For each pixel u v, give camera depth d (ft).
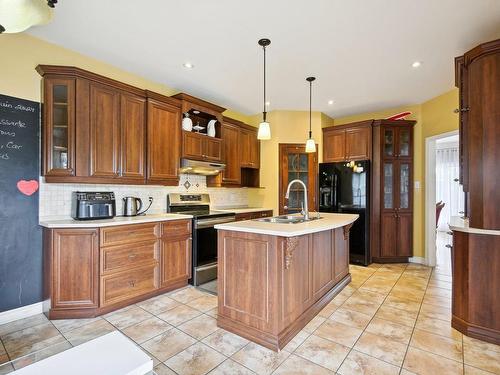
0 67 8.07
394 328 7.81
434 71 10.92
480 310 7.29
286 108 15.93
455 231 7.95
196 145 12.64
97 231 8.45
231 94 13.61
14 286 8.32
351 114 17.06
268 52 9.50
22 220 8.49
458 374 5.87
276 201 16.15
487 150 7.21
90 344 2.37
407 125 14.82
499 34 8.30
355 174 14.74
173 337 7.29
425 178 14.43
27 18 3.85
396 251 14.74
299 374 5.86
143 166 10.64
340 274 10.87
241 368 6.05
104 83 9.46
